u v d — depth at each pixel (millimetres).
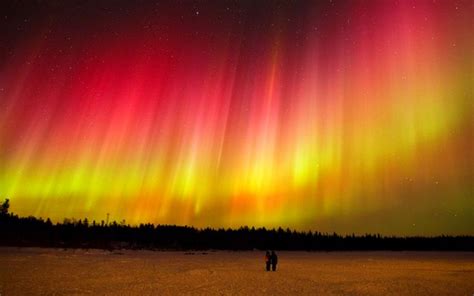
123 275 29438
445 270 40719
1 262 38281
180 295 19875
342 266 47031
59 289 20875
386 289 23469
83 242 98938
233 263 50062
